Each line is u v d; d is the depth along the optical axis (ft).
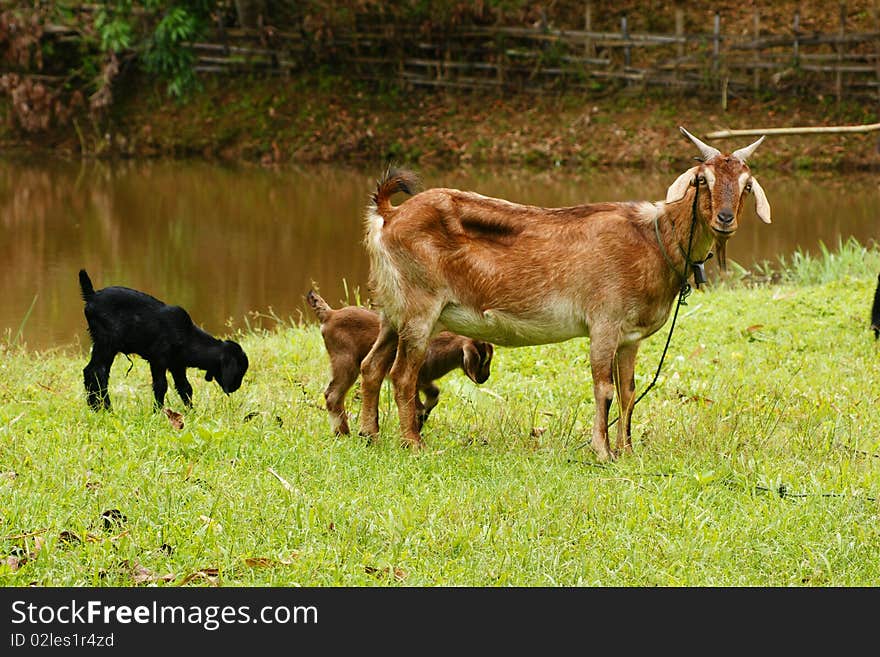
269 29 110.73
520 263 30.66
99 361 31.73
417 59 111.24
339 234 72.69
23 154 105.81
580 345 43.09
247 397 34.81
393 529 23.53
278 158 103.60
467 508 24.99
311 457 28.78
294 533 23.56
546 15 114.42
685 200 30.25
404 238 30.58
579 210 31.12
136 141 107.24
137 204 83.15
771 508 25.98
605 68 107.34
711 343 43.88
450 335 33.12
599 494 26.30
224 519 23.80
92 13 111.14
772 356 42.04
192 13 106.11
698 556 23.35
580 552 23.29
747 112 101.19
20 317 51.57
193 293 56.90
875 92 100.48
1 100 111.65
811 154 95.81
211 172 97.91
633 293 30.55
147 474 26.18
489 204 31.01
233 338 47.16
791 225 74.84
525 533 24.02
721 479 28.07
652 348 43.14
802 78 102.17
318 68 111.34
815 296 50.31
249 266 63.36
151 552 22.25
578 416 35.17
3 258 64.64
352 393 37.22
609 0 115.75
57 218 77.36
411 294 30.78
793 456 30.60
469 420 34.53
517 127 103.65
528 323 31.04
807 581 22.68
